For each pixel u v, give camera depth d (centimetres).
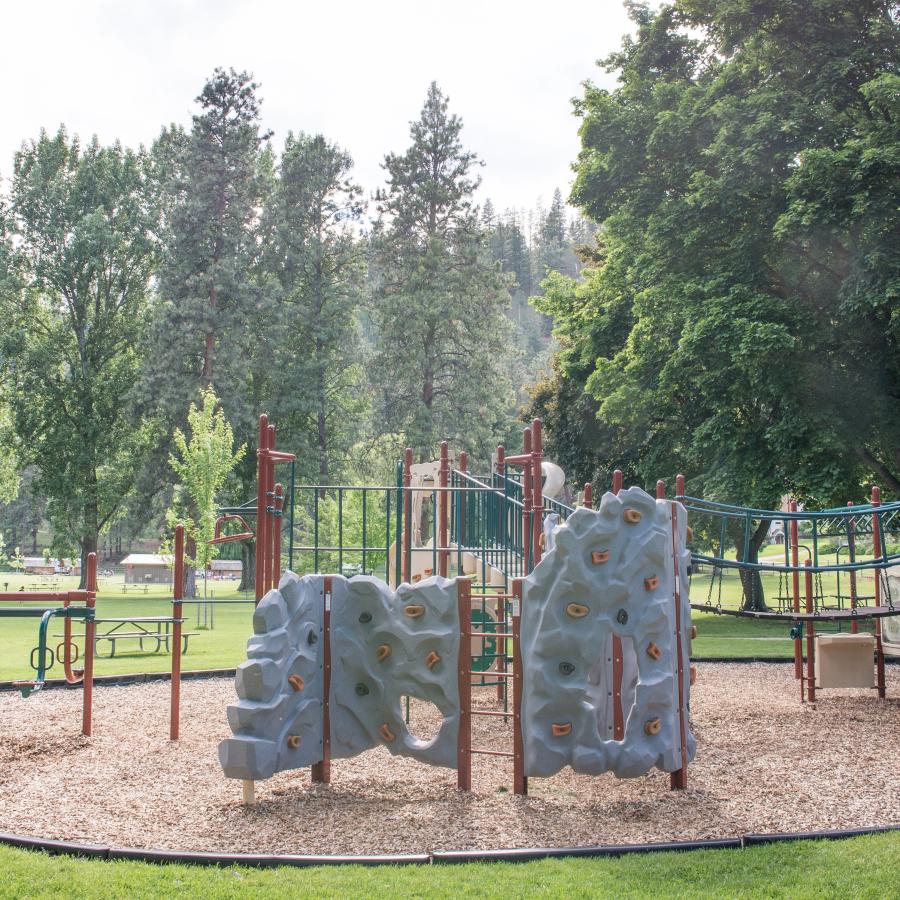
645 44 2538
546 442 3734
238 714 657
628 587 699
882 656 1183
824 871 499
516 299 14775
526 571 966
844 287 1920
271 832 600
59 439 4553
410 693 728
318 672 728
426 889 473
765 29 2139
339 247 5009
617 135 2328
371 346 6394
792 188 1911
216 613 3159
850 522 1212
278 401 4741
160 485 4381
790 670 1461
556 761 680
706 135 2219
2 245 4528
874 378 2133
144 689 1251
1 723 994
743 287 2023
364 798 693
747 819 632
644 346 2484
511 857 534
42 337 4669
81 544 4766
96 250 4556
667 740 709
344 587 745
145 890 470
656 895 464
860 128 1955
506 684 1010
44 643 837
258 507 849
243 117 4475
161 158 4869
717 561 1027
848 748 875
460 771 720
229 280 4272
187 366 4369
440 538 1223
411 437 4572
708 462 2552
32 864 512
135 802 673
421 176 4931
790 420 2052
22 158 4697
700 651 1722
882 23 1998
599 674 924
